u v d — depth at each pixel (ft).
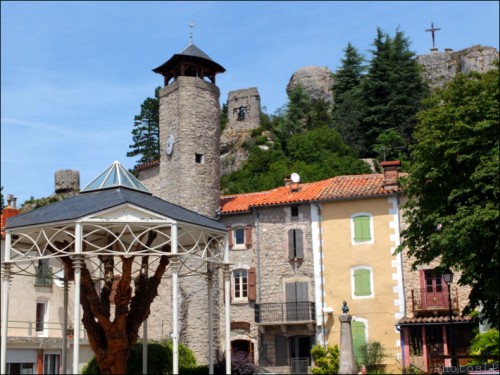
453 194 83.82
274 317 121.60
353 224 120.88
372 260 118.32
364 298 117.50
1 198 187.11
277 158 215.10
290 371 116.06
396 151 212.43
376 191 120.26
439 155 88.07
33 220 72.79
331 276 120.26
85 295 76.89
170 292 126.41
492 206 79.66
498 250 77.77
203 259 76.89
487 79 88.33
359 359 104.68
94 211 69.92
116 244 87.61
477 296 87.30
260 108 271.49
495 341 94.53
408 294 115.24
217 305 127.65
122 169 82.07
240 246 128.06
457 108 86.99
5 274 72.84
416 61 249.75
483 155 83.61
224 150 258.78
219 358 99.60
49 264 122.42
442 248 84.89
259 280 124.98
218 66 140.26
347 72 262.88
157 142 250.37
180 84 135.23
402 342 112.57
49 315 121.39
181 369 87.92
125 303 77.46
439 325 111.34
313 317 119.65
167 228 82.94
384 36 249.14
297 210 125.49
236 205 132.16
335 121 242.37
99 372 82.23
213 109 137.39
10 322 113.91
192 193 131.23
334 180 130.62
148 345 88.89
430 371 88.33
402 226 117.80
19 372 107.86
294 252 123.65
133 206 71.82
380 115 230.48
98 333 77.00
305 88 303.27
